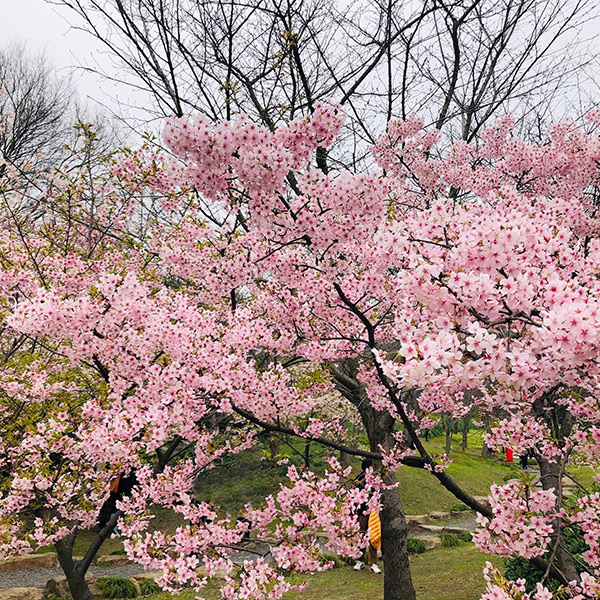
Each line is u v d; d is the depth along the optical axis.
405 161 6.54
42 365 5.50
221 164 2.93
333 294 4.54
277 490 13.27
